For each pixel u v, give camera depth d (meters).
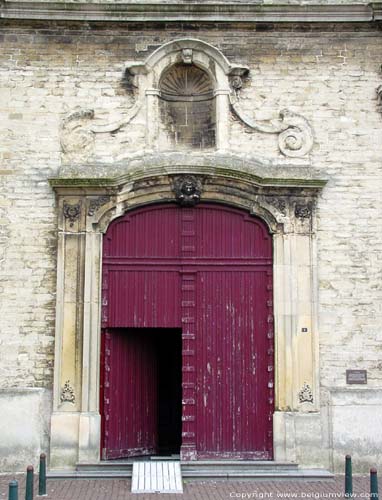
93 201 13.09
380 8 13.31
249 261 13.30
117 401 13.21
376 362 12.96
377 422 12.82
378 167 13.34
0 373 12.77
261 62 13.55
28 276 12.98
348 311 13.05
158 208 13.38
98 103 13.39
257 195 13.23
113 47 13.52
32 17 13.28
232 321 13.21
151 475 11.59
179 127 13.64
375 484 9.99
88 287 12.91
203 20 13.41
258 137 13.38
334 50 13.60
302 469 12.58
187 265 13.28
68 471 12.38
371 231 13.22
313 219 13.18
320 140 13.40
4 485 11.62
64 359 12.77
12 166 13.20
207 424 13.01
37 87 13.38
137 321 13.13
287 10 13.42
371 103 13.49
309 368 12.88
